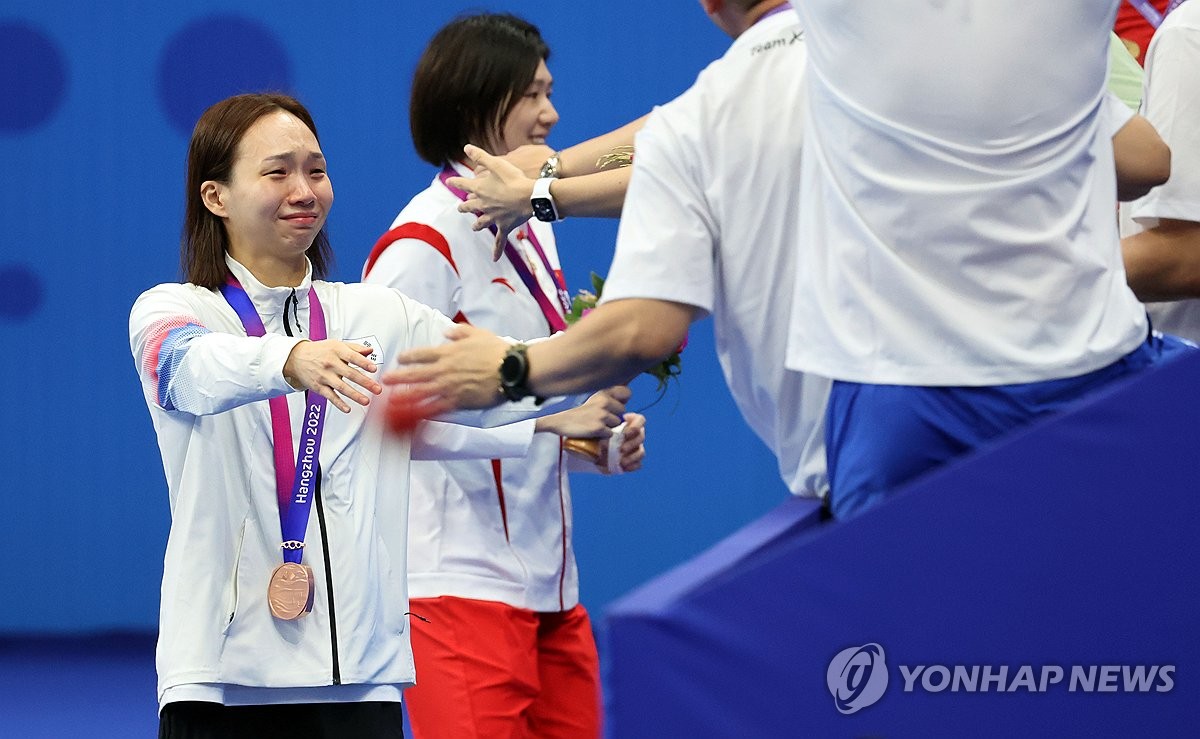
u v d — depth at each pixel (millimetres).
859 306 7305
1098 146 7504
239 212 10820
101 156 26578
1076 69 7168
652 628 6570
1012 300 7152
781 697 6613
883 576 6629
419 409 8297
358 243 26516
